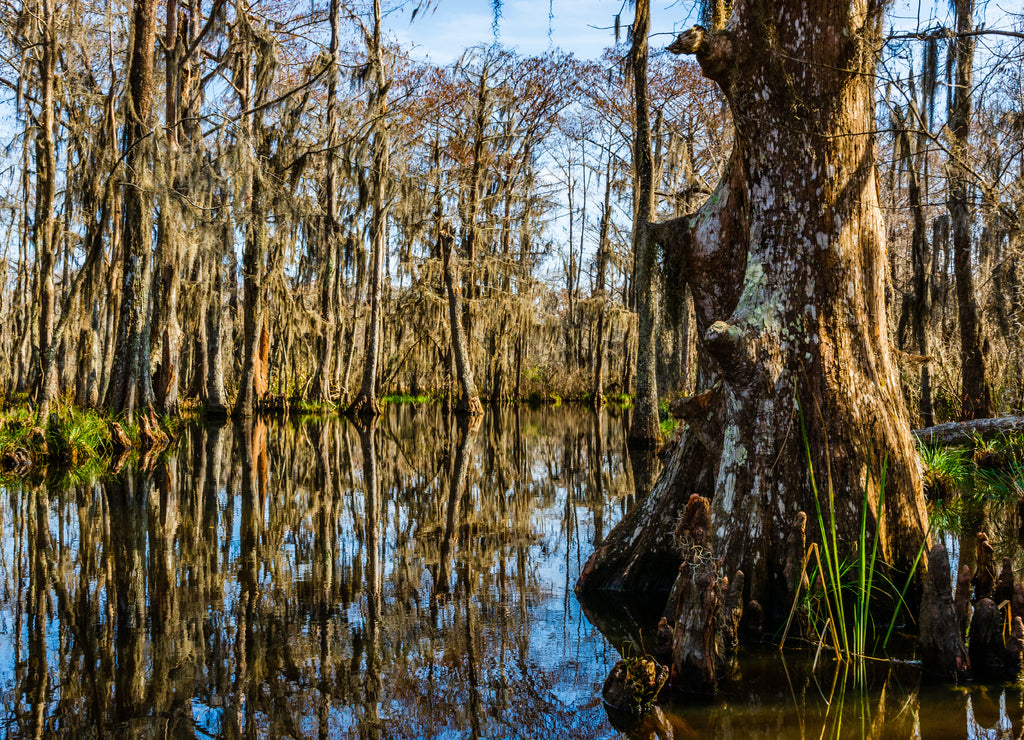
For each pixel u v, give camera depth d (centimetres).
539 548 691
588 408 3067
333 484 1098
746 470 461
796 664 397
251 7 1953
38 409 1231
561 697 364
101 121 1653
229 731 330
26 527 768
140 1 1390
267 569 615
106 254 1708
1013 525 729
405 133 2448
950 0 488
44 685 383
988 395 1156
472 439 1806
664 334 2353
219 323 2056
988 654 377
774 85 466
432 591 550
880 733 316
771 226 476
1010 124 838
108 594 543
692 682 365
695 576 368
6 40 1552
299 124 1983
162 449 1412
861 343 465
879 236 484
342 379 2653
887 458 452
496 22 635
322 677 392
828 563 418
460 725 333
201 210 1645
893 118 713
